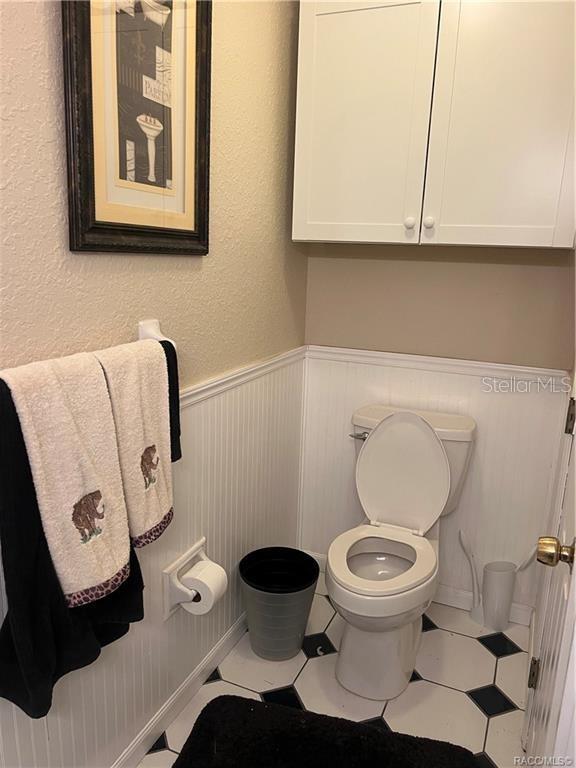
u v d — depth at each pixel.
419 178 1.82
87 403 1.06
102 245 1.18
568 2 1.59
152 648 1.56
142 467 1.23
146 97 1.25
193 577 1.59
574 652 0.71
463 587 2.33
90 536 1.06
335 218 1.96
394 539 1.95
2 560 0.96
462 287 2.15
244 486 1.99
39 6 0.98
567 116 1.65
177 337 1.52
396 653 1.79
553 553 0.89
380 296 2.27
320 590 2.42
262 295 1.98
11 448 0.92
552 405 2.08
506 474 2.19
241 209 1.76
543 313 2.06
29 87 0.99
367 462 2.09
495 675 1.94
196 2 1.38
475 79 1.71
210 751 1.55
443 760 1.55
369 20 1.78
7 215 0.98
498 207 1.76
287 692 1.83
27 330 1.05
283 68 1.92
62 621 1.04
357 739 1.60
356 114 1.86
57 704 1.23
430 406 2.26
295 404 2.37
